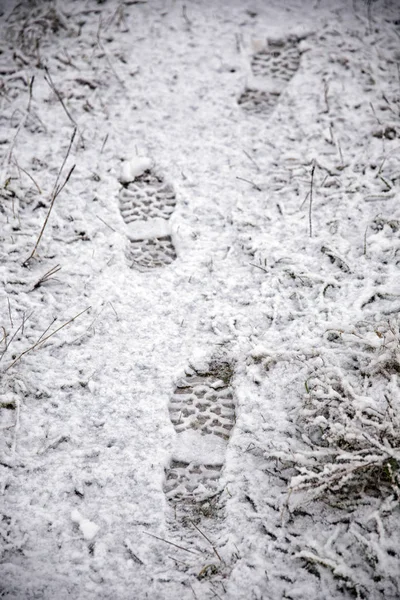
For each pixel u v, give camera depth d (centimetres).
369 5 377
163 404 212
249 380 216
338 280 244
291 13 376
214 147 304
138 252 263
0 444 200
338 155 296
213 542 179
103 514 184
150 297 244
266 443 198
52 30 363
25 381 215
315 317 231
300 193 281
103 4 379
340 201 275
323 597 165
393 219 260
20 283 246
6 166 288
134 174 295
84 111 322
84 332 231
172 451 201
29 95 327
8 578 170
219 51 354
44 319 235
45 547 177
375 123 308
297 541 176
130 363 223
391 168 285
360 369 210
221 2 381
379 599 162
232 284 248
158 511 185
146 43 358
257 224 270
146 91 332
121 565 174
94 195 282
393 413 187
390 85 326
